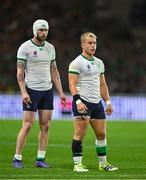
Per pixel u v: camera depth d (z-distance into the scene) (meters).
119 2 131.75
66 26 126.31
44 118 37.62
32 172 33.75
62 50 118.62
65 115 92.81
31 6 129.75
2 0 129.88
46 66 37.56
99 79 35.69
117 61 116.31
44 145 37.56
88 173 33.53
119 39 125.12
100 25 126.81
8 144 54.59
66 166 38.03
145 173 34.06
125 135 67.19
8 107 93.31
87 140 60.47
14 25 124.94
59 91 38.25
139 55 120.25
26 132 37.00
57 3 131.00
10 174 32.56
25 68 37.59
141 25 128.75
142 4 129.38
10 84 107.38
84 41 35.31
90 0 131.00
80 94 35.12
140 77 111.56
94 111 35.34
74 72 35.03
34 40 37.53
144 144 56.31
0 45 119.56
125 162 41.25
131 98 93.88
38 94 37.28
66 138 62.75
